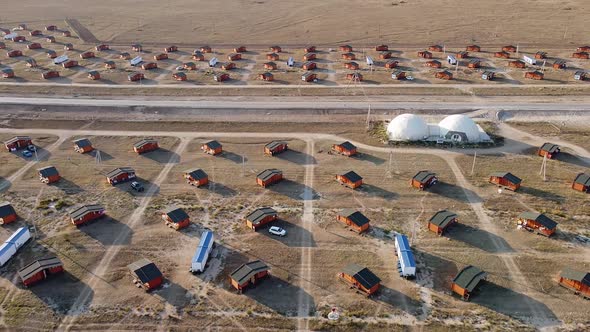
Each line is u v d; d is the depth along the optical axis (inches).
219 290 1973.4
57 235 2346.2
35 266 2026.3
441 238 2301.9
